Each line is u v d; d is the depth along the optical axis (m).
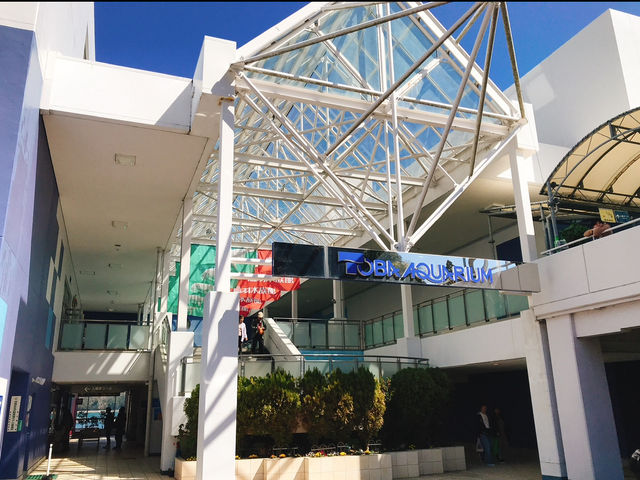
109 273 23.95
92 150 12.33
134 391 25.92
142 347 17.36
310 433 11.73
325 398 11.62
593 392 10.34
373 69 12.84
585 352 10.58
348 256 9.81
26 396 11.25
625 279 9.46
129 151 12.44
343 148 16.56
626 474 11.90
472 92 13.44
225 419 8.90
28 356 10.96
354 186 16.30
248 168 17.92
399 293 23.33
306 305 31.83
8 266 8.17
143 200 15.46
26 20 8.84
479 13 9.78
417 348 15.88
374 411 12.03
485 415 14.32
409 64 13.23
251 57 10.65
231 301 9.41
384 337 17.77
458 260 10.62
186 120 11.58
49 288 13.87
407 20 13.45
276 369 12.84
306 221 22.73
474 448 17.59
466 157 14.58
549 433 10.85
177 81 11.72
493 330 12.93
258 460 10.84
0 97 8.30
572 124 17.34
